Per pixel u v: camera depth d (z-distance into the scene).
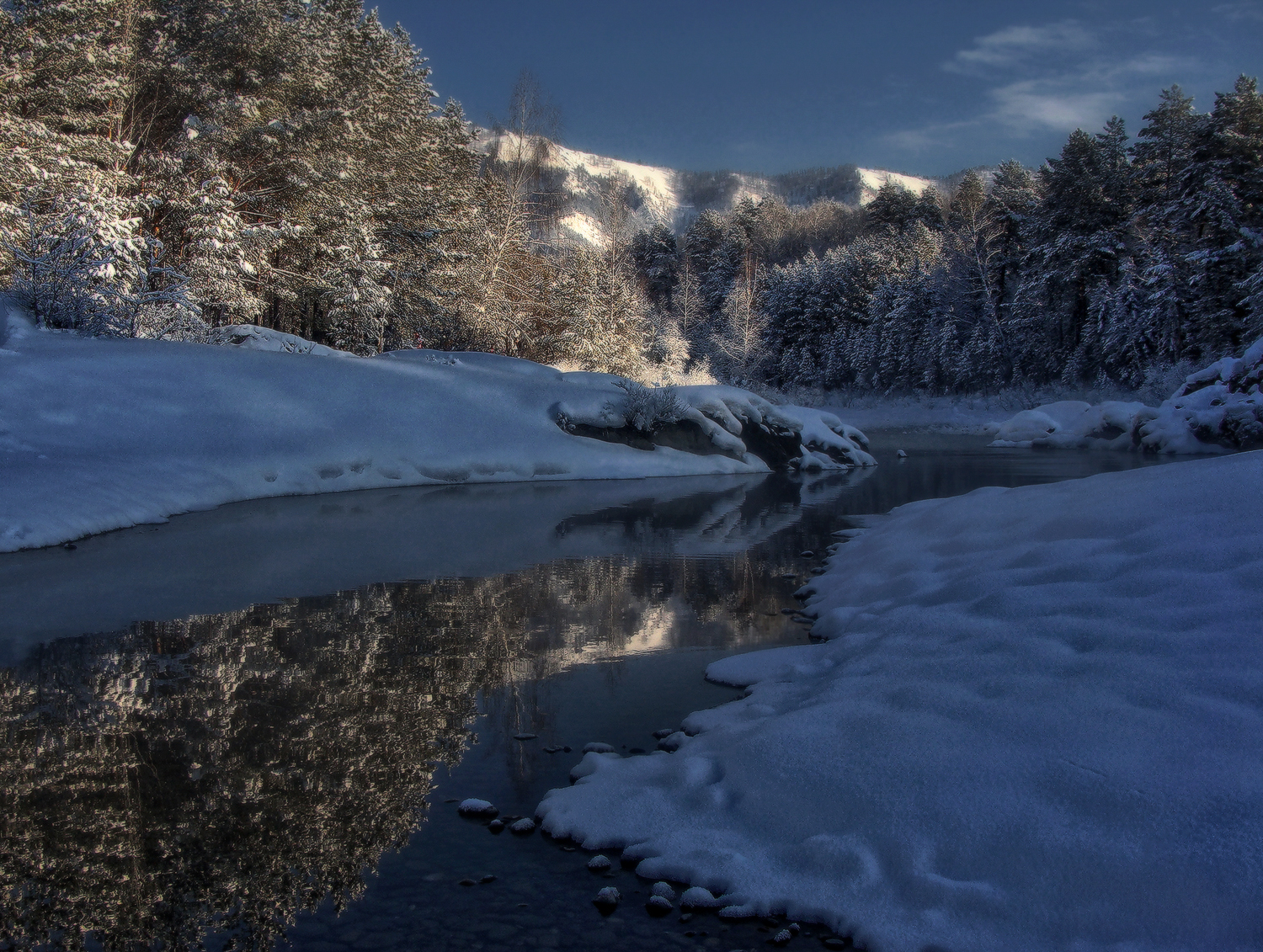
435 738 4.03
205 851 2.95
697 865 2.77
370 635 5.82
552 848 3.02
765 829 2.91
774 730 3.49
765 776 3.18
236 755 3.78
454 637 5.79
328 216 29.77
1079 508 5.54
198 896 2.66
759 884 2.64
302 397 15.58
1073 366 43.56
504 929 2.49
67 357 13.89
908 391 53.94
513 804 3.37
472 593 7.17
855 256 63.59
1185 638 3.35
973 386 49.31
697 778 3.33
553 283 39.53
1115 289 41.69
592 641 5.76
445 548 9.26
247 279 26.66
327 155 30.00
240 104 26.11
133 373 14.16
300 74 28.55
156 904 2.61
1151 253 41.09
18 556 8.14
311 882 2.76
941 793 2.80
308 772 3.63
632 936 2.46
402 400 16.89
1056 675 3.38
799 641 5.68
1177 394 28.77
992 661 3.65
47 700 4.43
